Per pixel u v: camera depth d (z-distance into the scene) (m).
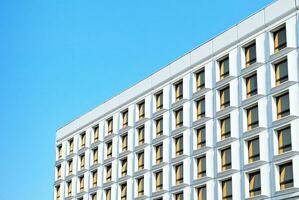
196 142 60.72
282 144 51.19
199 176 59.62
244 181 53.78
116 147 72.44
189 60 63.38
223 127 57.81
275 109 52.31
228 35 58.66
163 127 65.06
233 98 56.59
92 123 78.19
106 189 73.06
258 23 55.34
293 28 51.62
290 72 51.00
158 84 67.31
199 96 61.00
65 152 82.75
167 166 63.69
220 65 59.56
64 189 81.12
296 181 48.69
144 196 65.94
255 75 55.19
